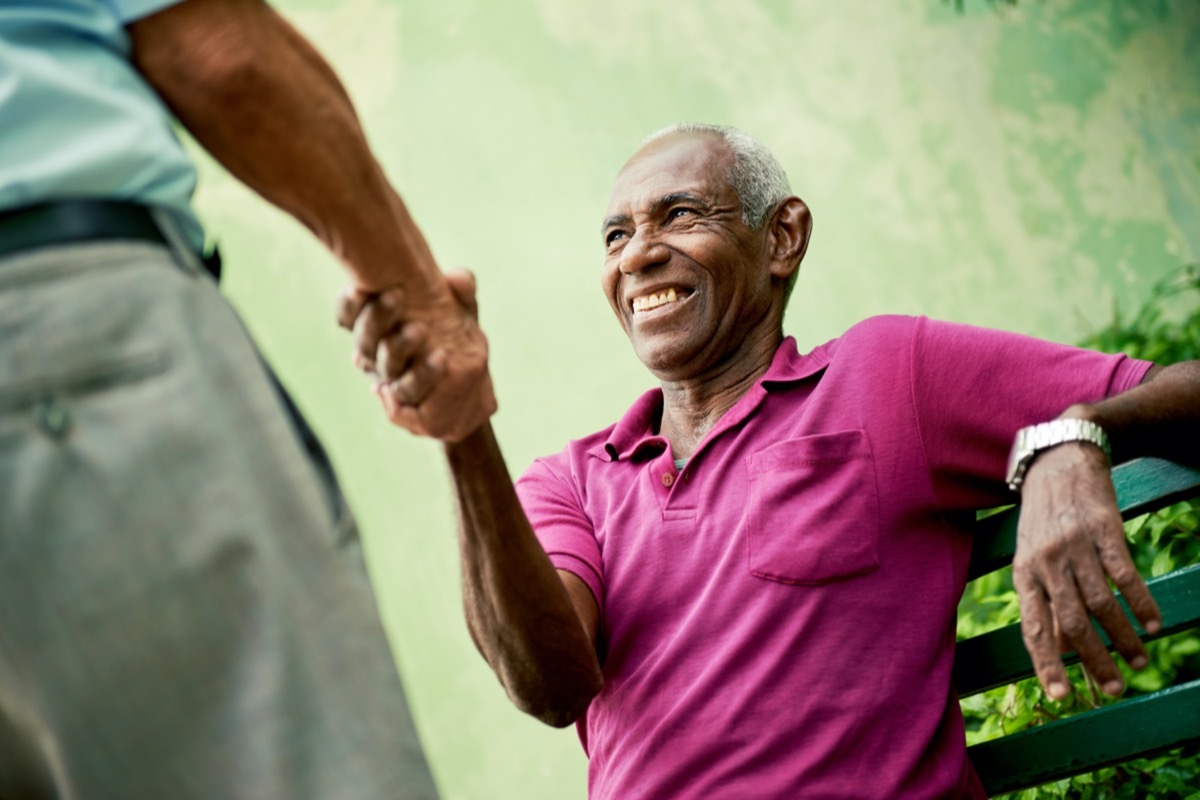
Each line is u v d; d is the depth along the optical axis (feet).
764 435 7.81
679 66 22.89
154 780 3.89
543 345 21.97
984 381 7.38
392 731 4.07
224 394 4.09
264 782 3.90
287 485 4.11
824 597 7.09
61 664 3.84
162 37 4.14
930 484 7.34
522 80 22.93
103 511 3.87
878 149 22.47
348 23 23.29
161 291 4.08
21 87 4.06
